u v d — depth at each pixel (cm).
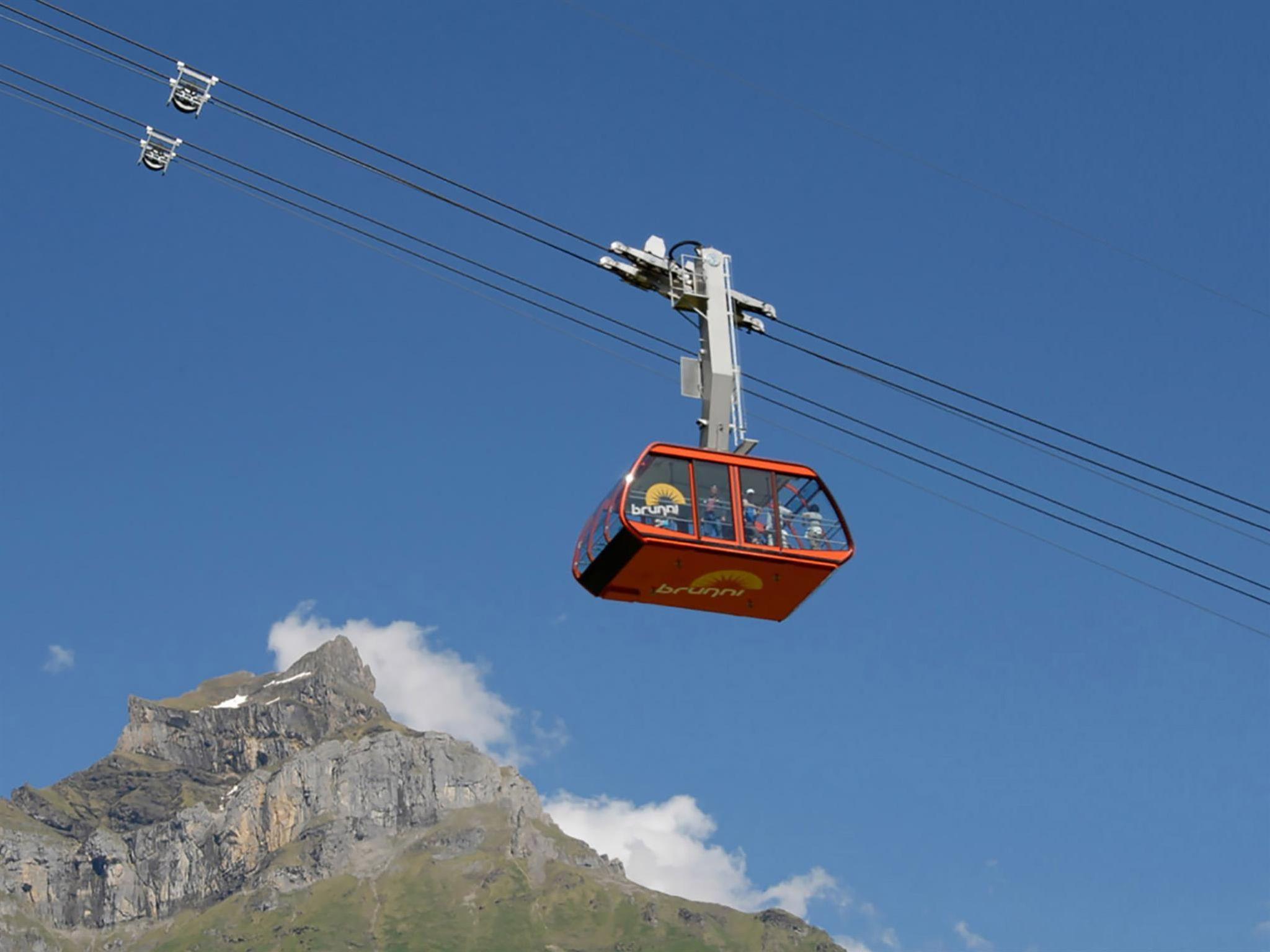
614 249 4719
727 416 4622
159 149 4369
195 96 4328
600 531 4372
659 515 4281
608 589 4434
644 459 4350
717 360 4650
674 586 4428
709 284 4722
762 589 4422
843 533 4434
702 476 4375
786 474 4459
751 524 4353
